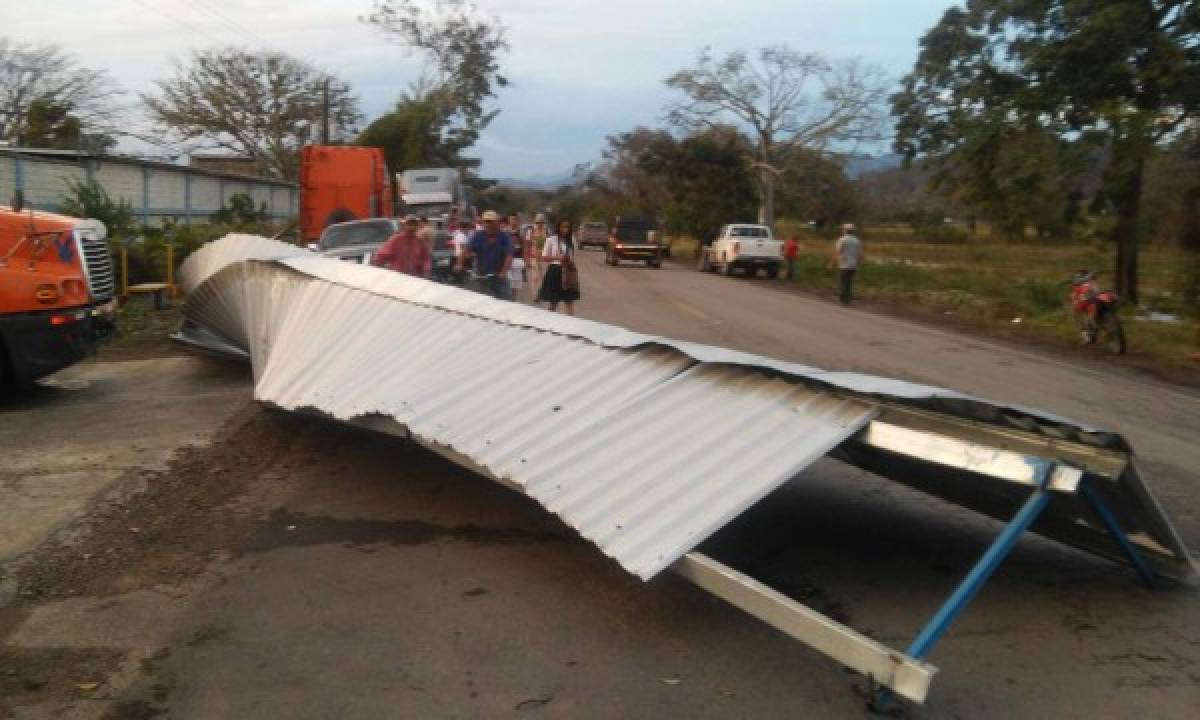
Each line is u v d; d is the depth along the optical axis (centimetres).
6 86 3934
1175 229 2138
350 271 933
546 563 536
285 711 384
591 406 548
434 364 674
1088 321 1608
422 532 588
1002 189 2334
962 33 2384
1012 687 401
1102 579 517
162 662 426
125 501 652
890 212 9250
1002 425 451
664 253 5344
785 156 5278
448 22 6500
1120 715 380
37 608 484
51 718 379
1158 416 992
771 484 423
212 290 1088
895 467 567
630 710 383
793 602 388
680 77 5147
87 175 2331
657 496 450
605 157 7600
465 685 404
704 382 536
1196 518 628
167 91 5369
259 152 5516
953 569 529
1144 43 2088
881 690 377
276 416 902
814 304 2367
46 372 1001
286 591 502
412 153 5762
